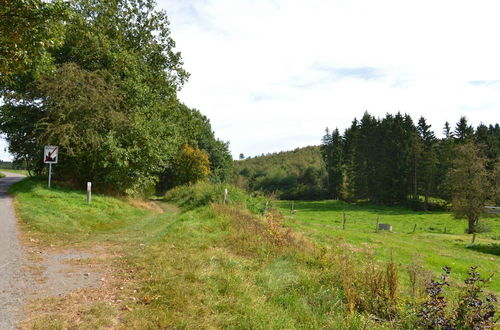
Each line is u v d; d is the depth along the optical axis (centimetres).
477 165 3775
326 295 641
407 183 6712
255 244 948
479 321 480
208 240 958
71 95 1791
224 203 1714
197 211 1603
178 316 461
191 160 4934
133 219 1530
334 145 8800
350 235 2195
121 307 478
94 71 1967
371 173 7562
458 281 1183
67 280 592
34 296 507
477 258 1967
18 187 1741
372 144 7812
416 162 6594
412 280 754
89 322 425
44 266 672
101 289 551
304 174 10100
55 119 1808
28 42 917
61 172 2033
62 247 859
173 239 956
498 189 3656
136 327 423
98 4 2352
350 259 988
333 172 8212
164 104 2672
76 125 1769
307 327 509
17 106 1884
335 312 593
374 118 8719
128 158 1969
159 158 2259
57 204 1388
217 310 496
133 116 2030
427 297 576
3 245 809
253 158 15562
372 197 7475
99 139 1797
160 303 497
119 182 2066
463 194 3806
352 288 669
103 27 2262
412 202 6309
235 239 987
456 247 2473
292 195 8544
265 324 475
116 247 893
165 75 2784
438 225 4119
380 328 548
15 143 2002
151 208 2225
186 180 4959
